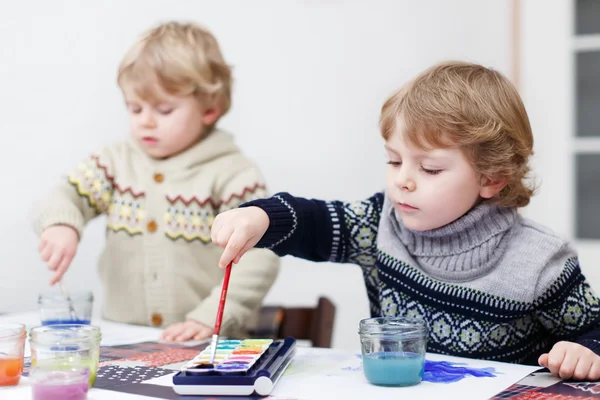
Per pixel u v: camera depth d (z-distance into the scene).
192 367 0.80
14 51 2.05
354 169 2.23
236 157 1.58
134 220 1.54
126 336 1.21
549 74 2.11
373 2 2.21
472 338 1.08
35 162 2.05
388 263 1.14
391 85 2.21
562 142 2.11
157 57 1.49
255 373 0.78
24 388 0.83
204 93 1.54
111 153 1.60
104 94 2.13
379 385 0.83
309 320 1.47
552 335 1.09
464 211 1.06
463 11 2.15
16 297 1.97
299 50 2.25
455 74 1.07
